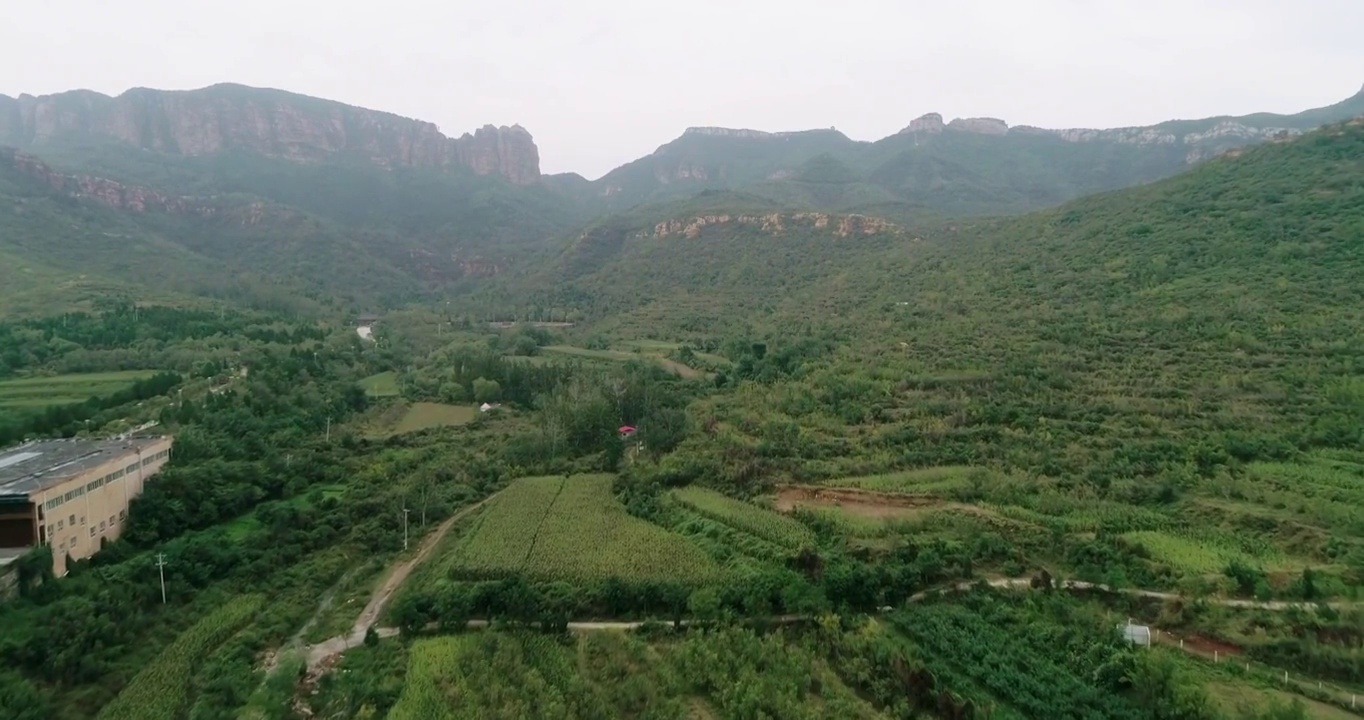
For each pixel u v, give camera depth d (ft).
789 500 273.75
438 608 207.41
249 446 317.63
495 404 458.09
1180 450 272.92
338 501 289.94
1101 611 194.59
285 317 646.33
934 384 357.82
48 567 196.34
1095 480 261.85
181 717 172.35
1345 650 164.76
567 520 274.57
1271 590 192.24
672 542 250.37
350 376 475.72
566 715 160.04
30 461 236.43
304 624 220.23
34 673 172.55
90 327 457.68
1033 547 225.97
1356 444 261.65
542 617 201.16
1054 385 338.95
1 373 382.42
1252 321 362.53
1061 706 158.40
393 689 175.32
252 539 252.62
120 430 312.50
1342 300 361.30
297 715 172.04
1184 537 225.15
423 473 328.08
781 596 203.92
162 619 207.92
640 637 197.06
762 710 159.33
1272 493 238.48
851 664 176.55
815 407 357.00
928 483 273.54
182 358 433.48
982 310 469.57
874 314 532.32
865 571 206.59
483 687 172.45
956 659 177.99
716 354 563.89
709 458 314.76
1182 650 177.58
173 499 256.32
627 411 415.85
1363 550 203.00
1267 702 154.71
